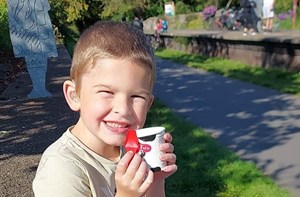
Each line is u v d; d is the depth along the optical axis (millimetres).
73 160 1531
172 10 42469
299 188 4898
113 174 1607
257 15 19516
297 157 5871
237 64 16391
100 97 1495
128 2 46781
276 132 7125
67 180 1470
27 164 5000
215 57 19688
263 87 11273
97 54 1492
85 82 1532
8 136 6230
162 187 1622
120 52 1486
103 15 44344
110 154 1646
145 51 1533
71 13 32250
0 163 5043
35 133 6363
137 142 1506
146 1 48594
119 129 1515
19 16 9312
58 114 7570
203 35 21016
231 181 5004
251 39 15680
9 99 9148
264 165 5637
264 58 15094
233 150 6289
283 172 5367
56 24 26688
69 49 23328
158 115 8648
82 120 1594
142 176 1419
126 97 1495
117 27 1590
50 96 9266
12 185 4367
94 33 1557
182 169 5414
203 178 5098
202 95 10727
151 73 1550
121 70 1481
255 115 8352
